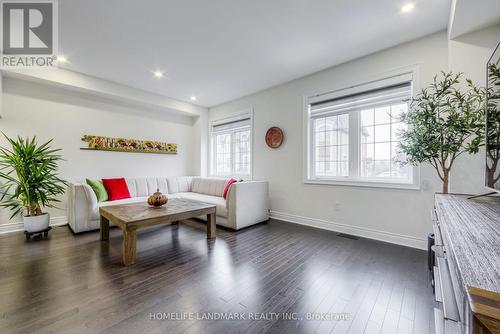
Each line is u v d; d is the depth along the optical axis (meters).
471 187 2.05
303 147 3.67
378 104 2.96
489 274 0.53
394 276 1.97
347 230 3.19
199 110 5.29
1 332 1.29
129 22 2.30
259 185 3.77
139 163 4.55
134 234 2.21
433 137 2.00
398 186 2.74
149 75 3.61
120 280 1.87
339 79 3.28
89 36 2.55
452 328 0.72
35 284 1.79
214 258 2.34
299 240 2.90
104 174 4.07
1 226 3.12
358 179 3.14
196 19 2.26
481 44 2.04
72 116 3.71
